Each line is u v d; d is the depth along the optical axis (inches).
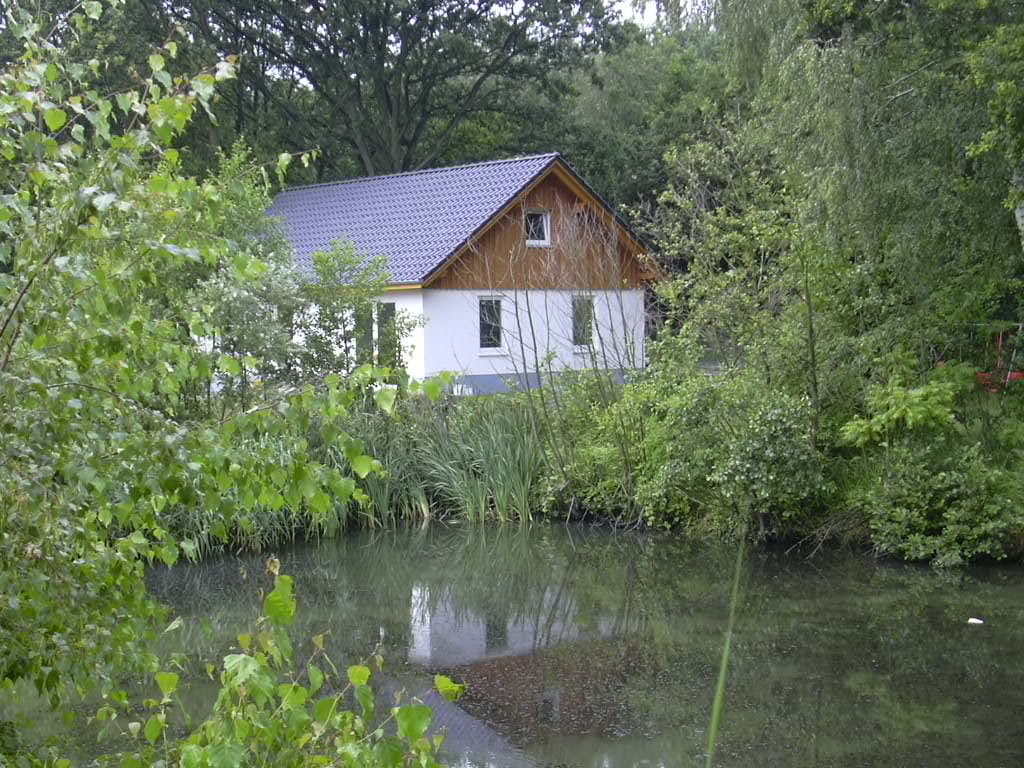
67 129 141.6
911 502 487.2
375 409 614.2
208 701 289.0
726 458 527.8
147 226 129.5
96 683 160.2
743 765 263.6
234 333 493.4
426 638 383.2
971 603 417.4
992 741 277.7
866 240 521.3
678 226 590.2
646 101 1622.8
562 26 1446.9
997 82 446.3
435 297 922.1
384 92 1462.8
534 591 456.8
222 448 128.5
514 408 641.0
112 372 133.6
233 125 1402.6
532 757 269.0
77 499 138.2
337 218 1075.3
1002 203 505.0
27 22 137.1
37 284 127.0
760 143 579.8
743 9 613.9
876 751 271.7
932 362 537.6
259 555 528.1
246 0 1325.0
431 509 626.8
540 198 1003.9
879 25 526.0
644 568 496.7
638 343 672.4
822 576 468.4
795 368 538.0
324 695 306.0
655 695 318.0
